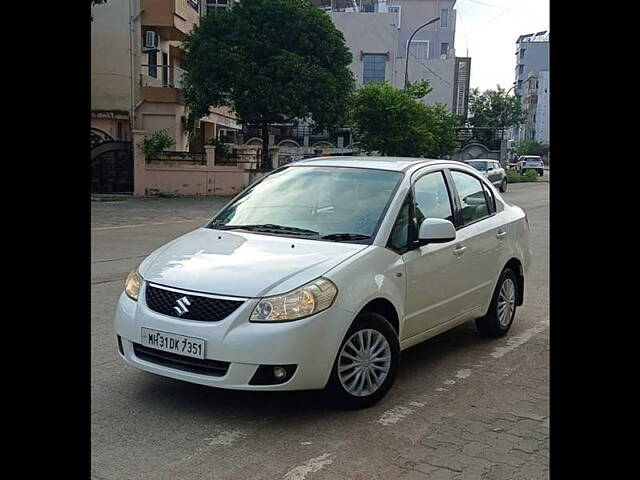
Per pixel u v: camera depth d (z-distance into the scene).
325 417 4.31
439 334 5.82
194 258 4.56
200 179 23.67
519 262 6.48
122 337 4.40
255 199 5.54
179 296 4.19
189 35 26.44
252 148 27.39
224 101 25.77
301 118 26.39
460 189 5.87
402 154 28.95
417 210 5.16
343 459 3.76
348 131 38.81
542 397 4.75
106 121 26.67
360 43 53.91
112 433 4.00
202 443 3.91
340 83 26.48
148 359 4.30
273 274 4.21
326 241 4.75
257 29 24.98
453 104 59.94
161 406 4.41
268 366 3.98
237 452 3.81
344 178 5.38
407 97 29.03
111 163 23.17
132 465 3.63
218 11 25.70
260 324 3.99
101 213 17.58
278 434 4.05
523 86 94.56
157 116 27.16
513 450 3.92
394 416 4.37
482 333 6.27
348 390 4.34
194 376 4.08
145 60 28.62
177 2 27.55
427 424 4.26
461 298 5.52
